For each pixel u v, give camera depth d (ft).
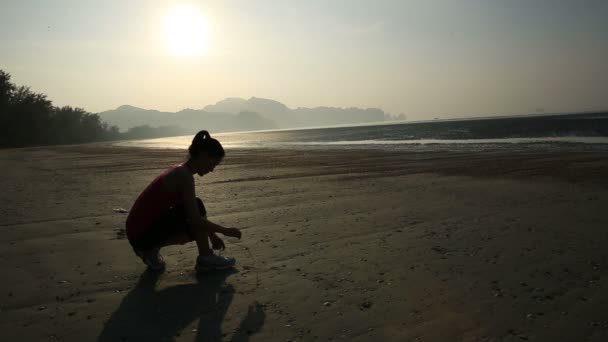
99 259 12.13
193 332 7.55
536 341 7.11
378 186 27.07
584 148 56.65
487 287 9.64
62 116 287.48
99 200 22.77
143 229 10.34
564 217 16.81
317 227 15.94
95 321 8.06
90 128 317.22
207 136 10.25
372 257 12.07
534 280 10.03
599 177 28.12
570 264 11.12
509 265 11.17
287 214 18.56
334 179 31.35
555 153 49.73
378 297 9.12
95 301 9.06
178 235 10.62
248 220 17.47
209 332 7.54
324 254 12.44
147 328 7.73
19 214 18.85
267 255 12.42
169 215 10.35
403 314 8.25
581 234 14.15
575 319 7.93
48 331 7.66
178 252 12.83
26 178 35.17
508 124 218.59
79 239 14.42
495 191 23.95
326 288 9.70
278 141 170.91
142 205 10.28
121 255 12.50
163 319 8.11
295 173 36.29
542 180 27.86
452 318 8.05
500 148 64.64
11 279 10.48
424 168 37.73
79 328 7.76
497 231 14.83
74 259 12.14
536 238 13.79
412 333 7.45
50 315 8.36
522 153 51.90
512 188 24.89
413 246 13.14
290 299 9.06
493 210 18.61
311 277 10.45
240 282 10.16
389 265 11.32
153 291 9.63
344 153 65.36
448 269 10.93
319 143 125.59
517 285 9.73
